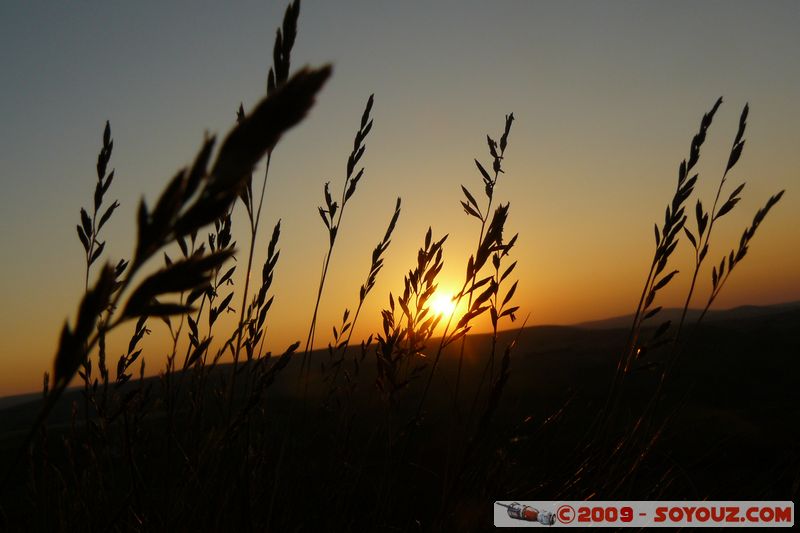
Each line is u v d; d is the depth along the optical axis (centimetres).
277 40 155
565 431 293
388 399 234
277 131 38
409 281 230
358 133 285
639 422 262
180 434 251
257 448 243
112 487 224
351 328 306
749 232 257
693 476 306
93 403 225
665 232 266
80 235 240
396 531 232
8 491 256
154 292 44
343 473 269
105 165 247
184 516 221
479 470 236
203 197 40
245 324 245
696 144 270
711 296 267
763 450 346
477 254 221
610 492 252
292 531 242
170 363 239
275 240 246
